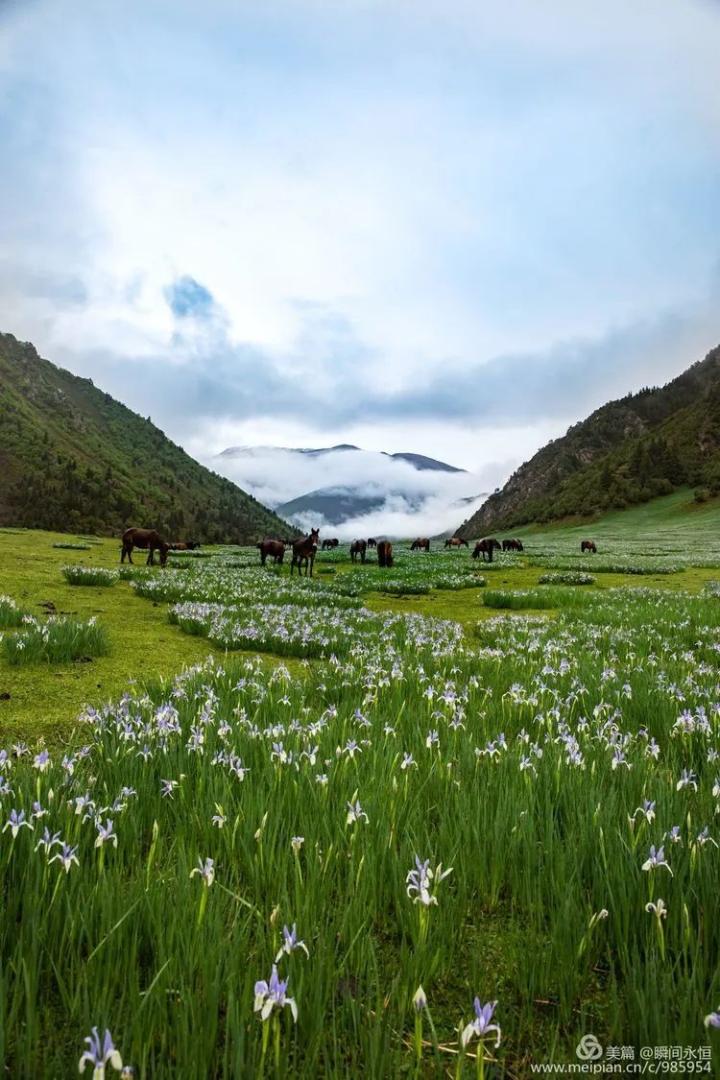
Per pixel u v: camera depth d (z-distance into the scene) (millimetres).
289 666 9781
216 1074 2287
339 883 3281
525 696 6805
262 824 3479
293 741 5082
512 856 3553
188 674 7484
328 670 8398
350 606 17609
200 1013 2289
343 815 3877
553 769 4770
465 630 14719
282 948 2510
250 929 2975
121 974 2637
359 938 2916
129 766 4531
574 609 17078
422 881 2797
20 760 4871
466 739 5305
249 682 7055
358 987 2521
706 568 36969
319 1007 2354
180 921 2795
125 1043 2156
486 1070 2357
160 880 3068
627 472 181375
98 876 3121
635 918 3004
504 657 9945
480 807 3975
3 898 2980
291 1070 2201
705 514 124688
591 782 4430
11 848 3139
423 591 22875
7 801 3742
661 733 6211
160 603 16531
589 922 2898
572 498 183000
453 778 4707
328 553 52812
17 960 2555
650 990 2439
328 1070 2107
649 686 7680
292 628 11695
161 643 10984
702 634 12719
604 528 137000
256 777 4547
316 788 4262
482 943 3141
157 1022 2336
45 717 6590
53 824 3594
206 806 4031
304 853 3646
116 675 8492
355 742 5012
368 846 3438
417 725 5746
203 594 17641
